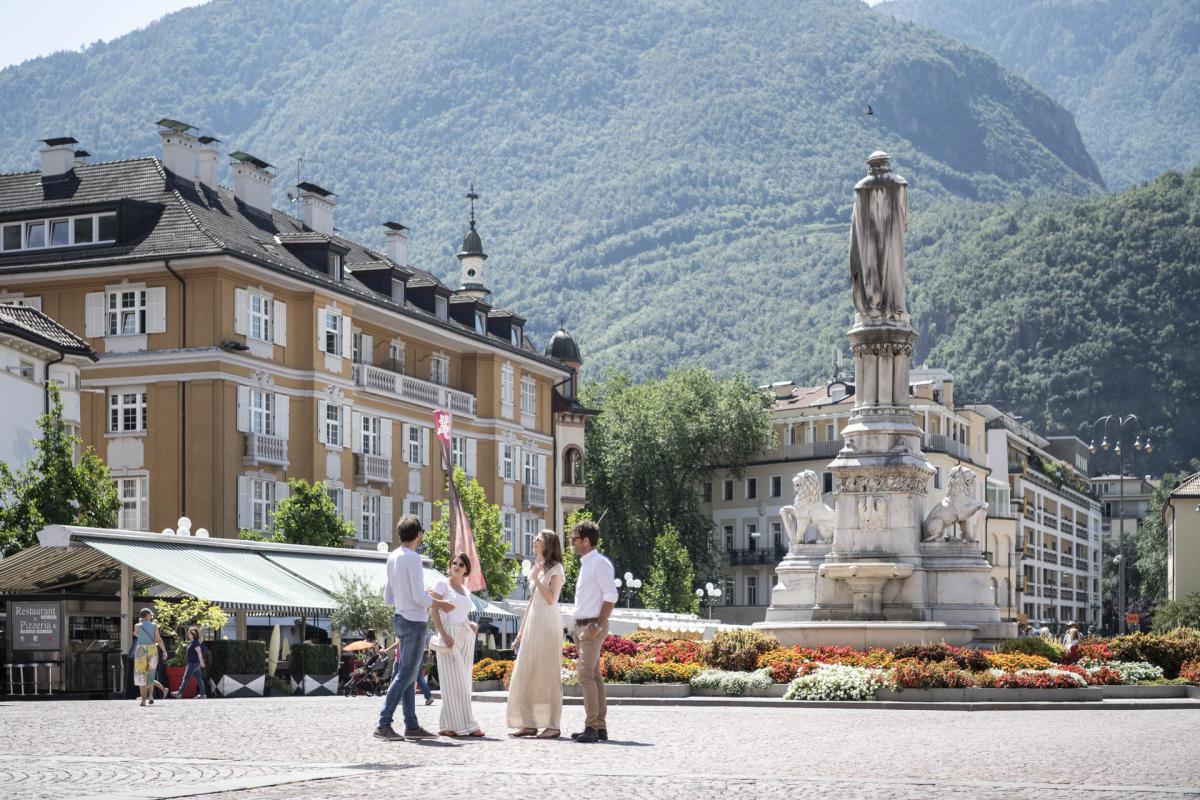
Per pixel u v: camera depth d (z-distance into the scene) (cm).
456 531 5350
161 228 6291
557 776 1480
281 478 6481
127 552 4050
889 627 3828
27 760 1650
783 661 3231
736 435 11381
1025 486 13700
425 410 7662
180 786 1375
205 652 3912
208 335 6128
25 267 6262
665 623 6206
